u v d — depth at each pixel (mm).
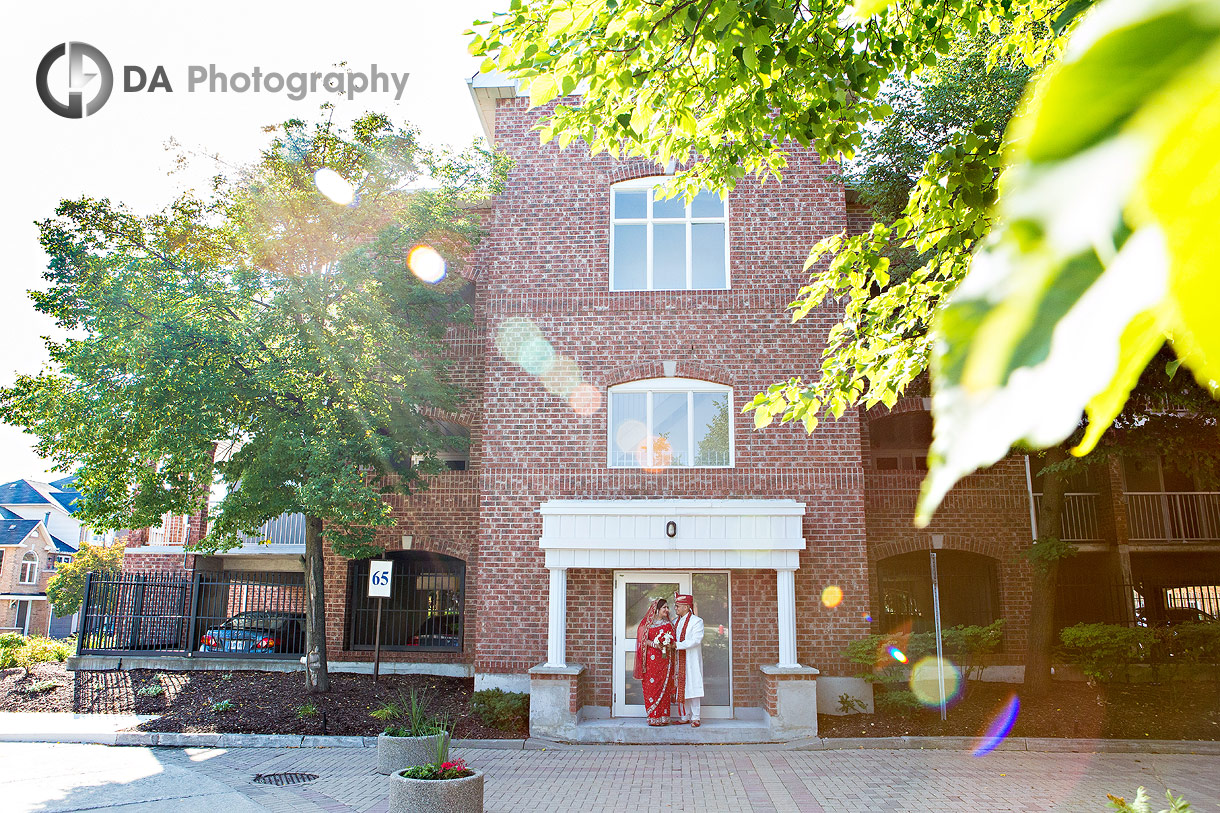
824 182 14922
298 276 13227
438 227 14406
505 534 14203
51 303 12461
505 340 14773
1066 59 299
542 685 12555
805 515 13906
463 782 8102
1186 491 19375
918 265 14242
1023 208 301
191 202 13578
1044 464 16219
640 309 14719
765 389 14367
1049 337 299
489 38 5516
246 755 11570
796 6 5594
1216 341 277
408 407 14734
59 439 12758
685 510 13195
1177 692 13898
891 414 17125
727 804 9141
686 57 5695
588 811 8891
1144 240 284
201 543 13867
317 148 14086
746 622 13570
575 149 15305
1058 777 10148
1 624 39281
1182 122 279
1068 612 19156
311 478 13047
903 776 10258
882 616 17781
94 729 12766
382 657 16906
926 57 6156
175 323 12312
